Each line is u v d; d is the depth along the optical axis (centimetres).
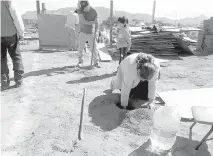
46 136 278
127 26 551
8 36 392
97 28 605
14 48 428
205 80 527
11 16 380
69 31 906
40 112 346
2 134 270
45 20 923
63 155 242
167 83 507
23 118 317
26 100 384
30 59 745
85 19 584
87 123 315
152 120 316
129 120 317
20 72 446
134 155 246
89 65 672
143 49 841
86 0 559
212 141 276
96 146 261
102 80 524
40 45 955
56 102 388
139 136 284
